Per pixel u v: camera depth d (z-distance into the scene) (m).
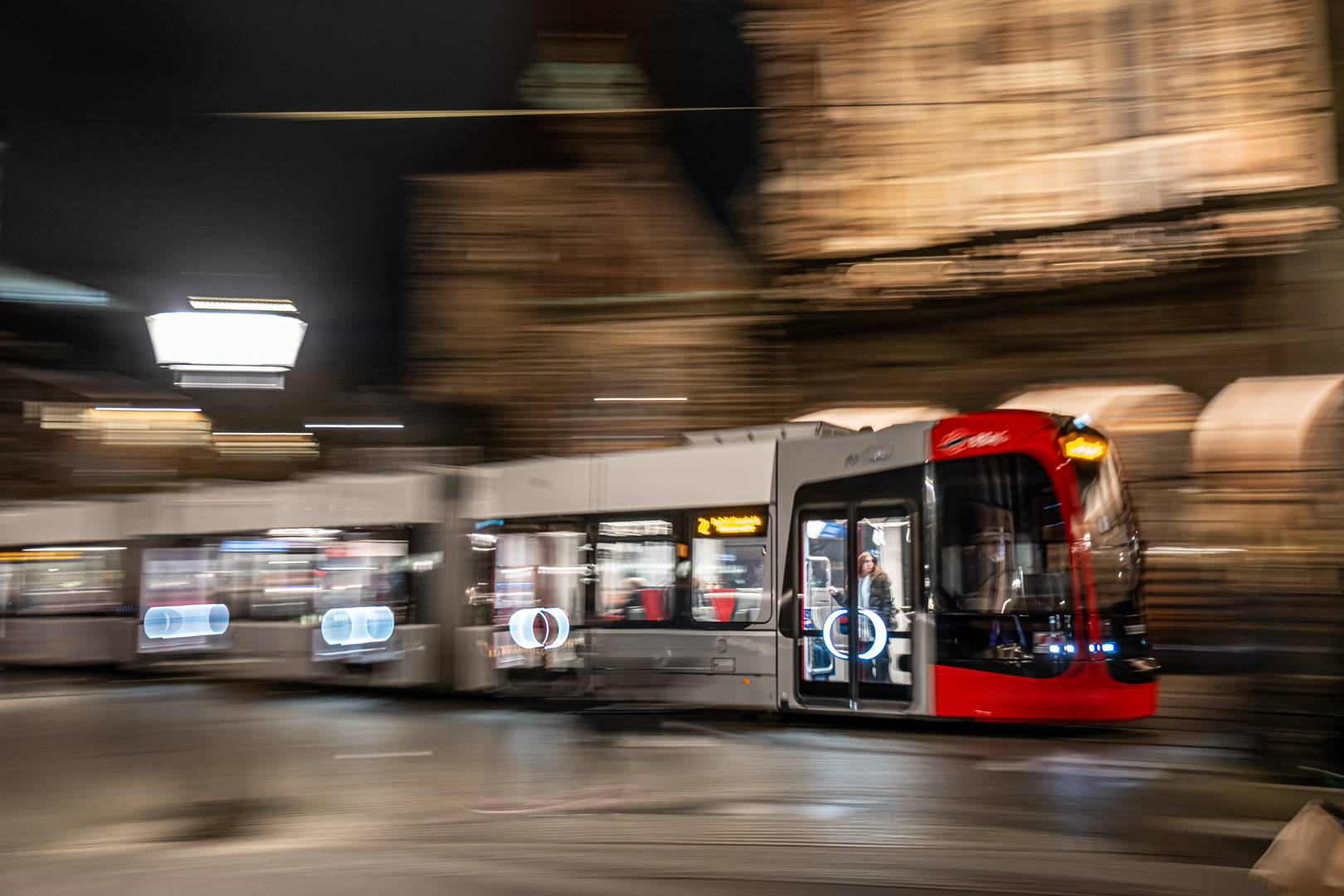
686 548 11.81
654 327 23.08
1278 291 16.52
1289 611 8.26
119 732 11.56
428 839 6.68
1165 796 7.45
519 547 13.07
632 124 23.30
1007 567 10.04
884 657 10.43
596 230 23.69
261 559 15.50
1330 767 7.65
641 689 11.85
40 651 18.11
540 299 24.16
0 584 18.88
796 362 21.92
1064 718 9.70
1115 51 17.83
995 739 9.85
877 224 20.06
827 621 10.84
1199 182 17.06
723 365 22.41
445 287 25.19
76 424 31.91
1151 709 9.88
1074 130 18.20
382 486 14.29
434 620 13.53
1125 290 17.94
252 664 15.27
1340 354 15.91
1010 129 18.73
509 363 24.47
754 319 22.00
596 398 23.61
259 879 5.52
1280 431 14.95
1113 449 10.45
